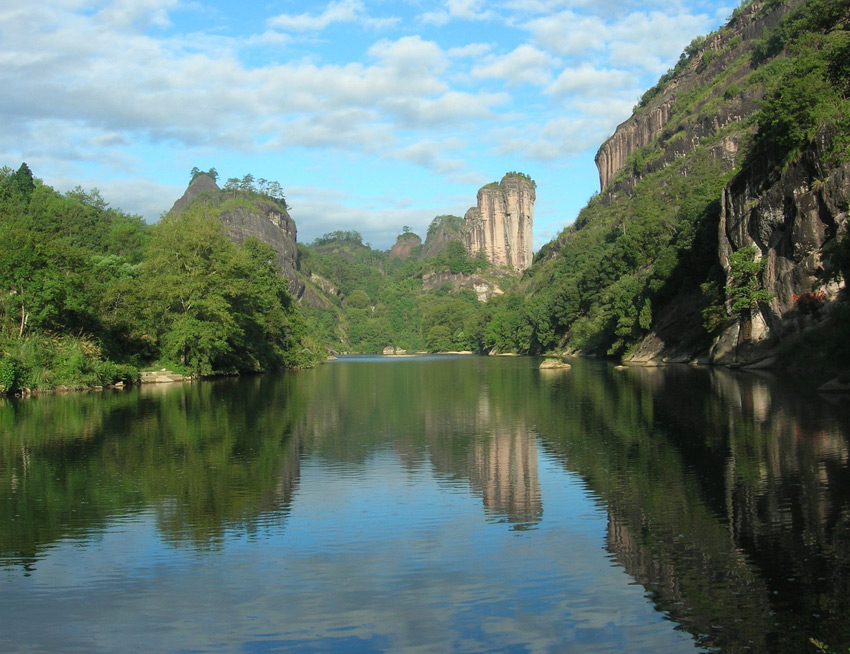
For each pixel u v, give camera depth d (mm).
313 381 69188
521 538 15508
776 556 13719
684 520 16219
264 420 35688
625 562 13781
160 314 70688
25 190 150250
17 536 16062
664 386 49281
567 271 177375
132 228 137750
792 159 59281
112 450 26703
